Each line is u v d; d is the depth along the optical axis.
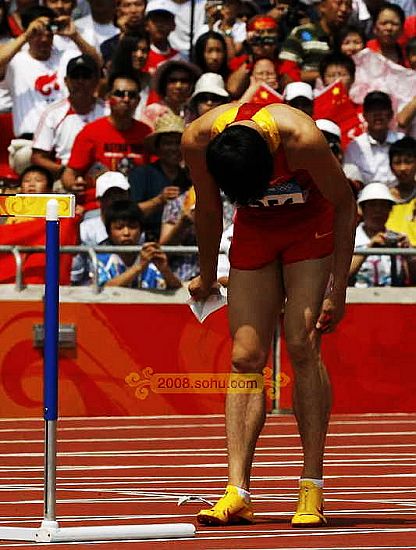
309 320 14.71
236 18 37.28
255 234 14.78
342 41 36.22
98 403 29.22
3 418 28.61
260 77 34.31
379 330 30.64
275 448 23.83
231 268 15.04
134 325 29.34
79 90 32.75
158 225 30.73
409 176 32.25
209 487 18.52
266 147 13.46
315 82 35.50
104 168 31.62
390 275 31.19
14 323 28.62
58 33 34.28
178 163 31.38
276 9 37.31
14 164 32.97
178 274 30.45
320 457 15.00
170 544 13.36
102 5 35.91
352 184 32.41
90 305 29.11
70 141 32.69
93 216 31.33
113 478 19.53
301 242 14.71
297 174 14.25
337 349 30.48
